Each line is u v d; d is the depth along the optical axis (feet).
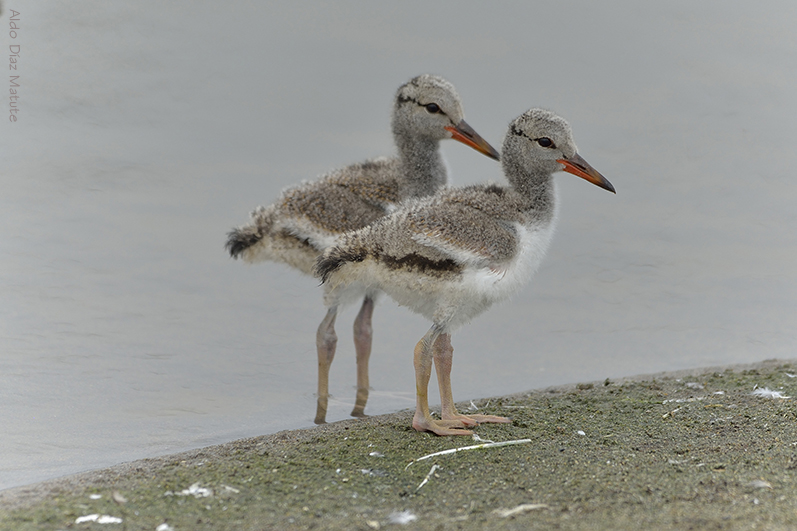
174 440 32.53
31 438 31.99
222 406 36.37
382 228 32.89
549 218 35.04
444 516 24.17
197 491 26.27
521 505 24.68
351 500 25.62
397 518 24.04
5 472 28.94
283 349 42.55
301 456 29.71
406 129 41.55
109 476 28.04
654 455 28.73
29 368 37.93
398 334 45.68
